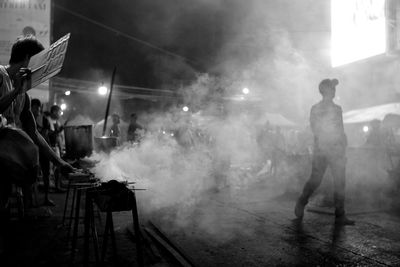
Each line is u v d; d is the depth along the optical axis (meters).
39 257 3.52
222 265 3.25
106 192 2.61
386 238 4.10
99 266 3.21
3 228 2.76
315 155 4.96
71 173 3.04
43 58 2.65
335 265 3.25
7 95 2.38
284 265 3.25
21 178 2.44
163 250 3.73
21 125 3.02
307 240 4.04
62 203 6.50
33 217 5.24
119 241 4.08
